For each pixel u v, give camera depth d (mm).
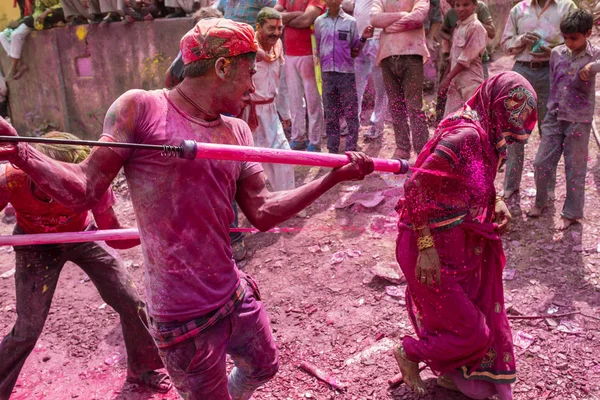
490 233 2785
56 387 3625
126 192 6520
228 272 2275
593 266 3998
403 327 3672
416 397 3080
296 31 6113
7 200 2875
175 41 7320
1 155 1736
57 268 3137
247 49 2113
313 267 4477
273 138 5219
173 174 2070
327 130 6066
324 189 2273
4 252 5691
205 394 2277
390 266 4223
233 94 2158
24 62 9047
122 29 7777
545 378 3131
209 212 2145
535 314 3658
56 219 3035
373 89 6969
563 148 4434
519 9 5086
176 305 2172
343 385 3252
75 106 8688
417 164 2732
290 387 3301
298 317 3949
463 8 5145
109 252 3299
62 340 4102
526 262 4172
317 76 6027
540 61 4984
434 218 2686
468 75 5266
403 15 5223
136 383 3508
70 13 8234
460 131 2605
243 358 2475
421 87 5422
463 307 2707
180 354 2244
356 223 4922
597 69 3990
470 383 2898
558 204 4703
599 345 3318
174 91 2176
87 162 1991
